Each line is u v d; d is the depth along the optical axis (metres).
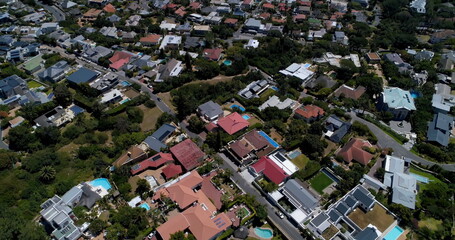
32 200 110.94
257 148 131.62
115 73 183.75
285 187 114.75
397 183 117.44
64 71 179.88
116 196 112.12
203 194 113.69
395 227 106.75
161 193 112.31
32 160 124.62
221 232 101.88
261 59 194.62
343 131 141.62
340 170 122.50
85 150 129.62
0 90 159.88
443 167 130.50
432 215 109.44
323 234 102.38
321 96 165.75
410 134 145.75
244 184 120.69
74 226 99.44
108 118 146.88
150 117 153.12
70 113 151.12
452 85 176.50
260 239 103.19
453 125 153.12
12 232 94.25
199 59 188.75
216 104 154.12
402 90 163.38
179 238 95.19
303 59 197.50
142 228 102.38
